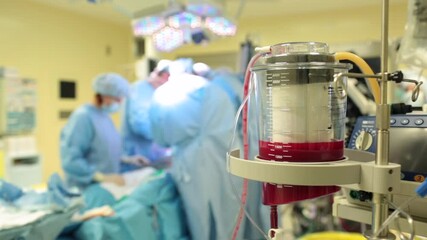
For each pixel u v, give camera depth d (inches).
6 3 132.3
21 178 124.3
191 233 62.2
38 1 143.3
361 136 29.5
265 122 24.9
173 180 66.0
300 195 23.9
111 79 97.4
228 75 71.7
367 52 53.7
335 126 23.7
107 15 167.6
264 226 41.3
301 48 24.7
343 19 151.2
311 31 158.2
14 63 135.4
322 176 20.8
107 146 95.3
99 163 94.2
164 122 64.6
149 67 121.0
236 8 114.0
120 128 111.6
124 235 54.8
